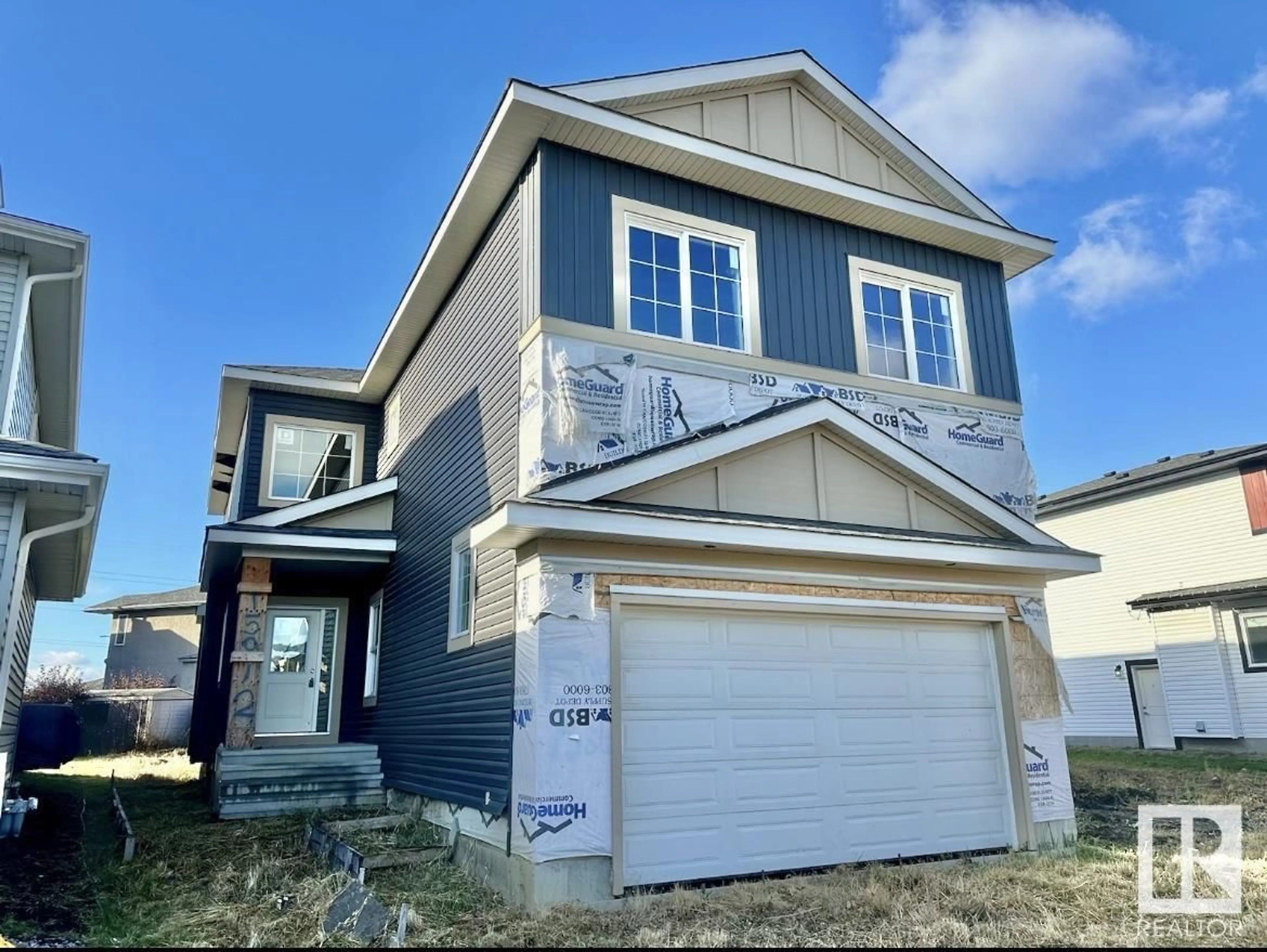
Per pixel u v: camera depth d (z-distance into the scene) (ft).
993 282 34.94
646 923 18.17
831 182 30.01
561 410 24.09
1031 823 26.58
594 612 21.70
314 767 34.47
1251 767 48.73
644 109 28.68
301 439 45.14
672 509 23.58
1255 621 58.23
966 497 28.12
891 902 19.74
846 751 24.67
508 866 20.92
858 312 31.01
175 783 46.55
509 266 28.07
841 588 25.43
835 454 26.94
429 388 37.04
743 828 22.53
